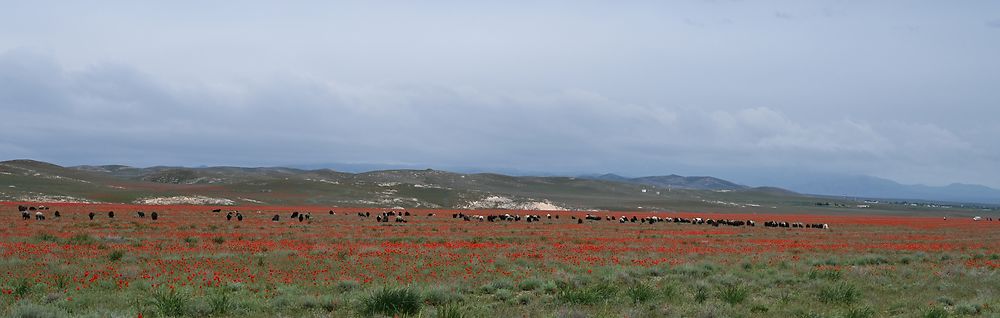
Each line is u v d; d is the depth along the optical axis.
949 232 67.75
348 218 77.25
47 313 13.02
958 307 16.92
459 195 195.38
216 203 147.00
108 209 87.00
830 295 18.38
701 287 19.83
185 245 33.72
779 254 34.59
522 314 15.23
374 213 99.25
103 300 15.88
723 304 16.73
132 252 28.14
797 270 26.00
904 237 56.19
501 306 16.64
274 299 16.47
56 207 87.94
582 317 14.81
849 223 96.19
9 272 20.30
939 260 33.00
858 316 15.55
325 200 170.38
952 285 21.45
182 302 14.99
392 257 28.36
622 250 35.41
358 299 16.34
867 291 20.09
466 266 24.97
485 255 30.08
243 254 28.20
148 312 14.46
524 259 27.75
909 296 19.06
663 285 20.58
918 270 26.91
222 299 15.56
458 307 15.33
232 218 71.00
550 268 25.09
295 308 15.55
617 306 16.48
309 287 18.97
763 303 17.17
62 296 16.12
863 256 33.66
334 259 27.03
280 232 46.94
